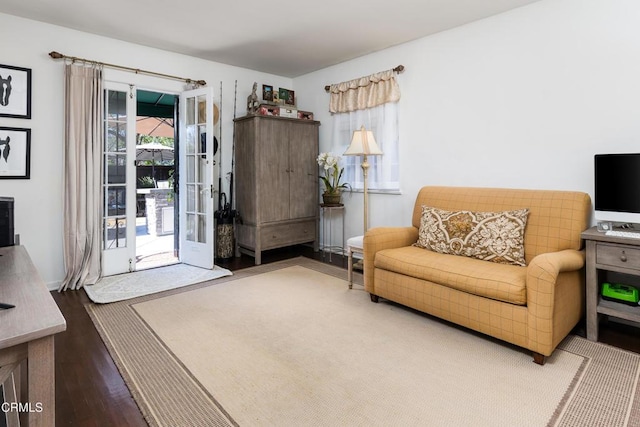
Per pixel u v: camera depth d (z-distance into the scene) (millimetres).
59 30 3377
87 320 2652
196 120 4176
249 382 1863
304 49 4062
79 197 3441
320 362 2059
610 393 1748
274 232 4480
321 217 5031
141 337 2371
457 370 1970
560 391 1770
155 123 7508
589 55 2650
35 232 3316
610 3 2543
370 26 3400
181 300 3057
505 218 2641
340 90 4477
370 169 4254
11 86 3145
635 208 2299
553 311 1993
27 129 3225
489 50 3191
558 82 2809
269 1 2922
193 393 1770
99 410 1643
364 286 3143
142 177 7875
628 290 2309
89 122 3455
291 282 3561
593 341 2312
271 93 4730
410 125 3834
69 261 3412
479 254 2625
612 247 2213
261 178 4336
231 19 3258
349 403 1690
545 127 2895
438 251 2852
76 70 3379
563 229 2500
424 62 3680
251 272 3928
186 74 4273
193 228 4281
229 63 4582
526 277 2098
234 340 2326
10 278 1448
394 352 2172
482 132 3271
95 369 1985
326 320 2639
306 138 4758
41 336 992
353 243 3316
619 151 2553
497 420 1569
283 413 1622
